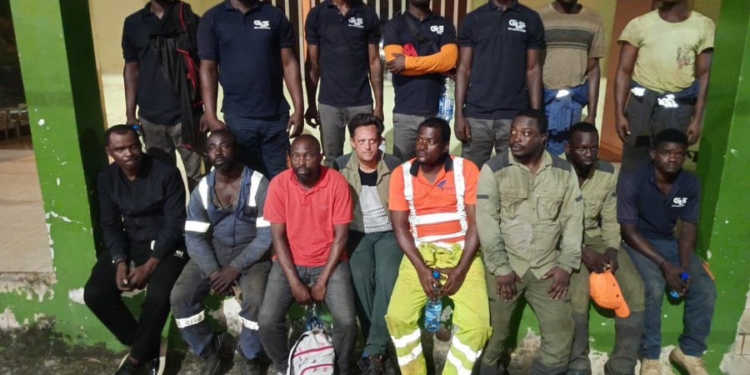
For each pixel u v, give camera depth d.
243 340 2.85
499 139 3.46
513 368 3.05
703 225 3.02
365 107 3.63
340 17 3.48
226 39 3.15
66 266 3.09
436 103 3.59
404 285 2.76
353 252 2.97
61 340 3.19
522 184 2.72
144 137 3.53
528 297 2.76
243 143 3.30
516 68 3.36
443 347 3.04
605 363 2.94
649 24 3.45
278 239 2.77
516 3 3.35
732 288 3.00
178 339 3.19
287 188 2.76
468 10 5.12
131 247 3.03
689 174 2.86
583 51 3.54
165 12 3.35
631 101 3.57
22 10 2.77
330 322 3.03
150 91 3.42
